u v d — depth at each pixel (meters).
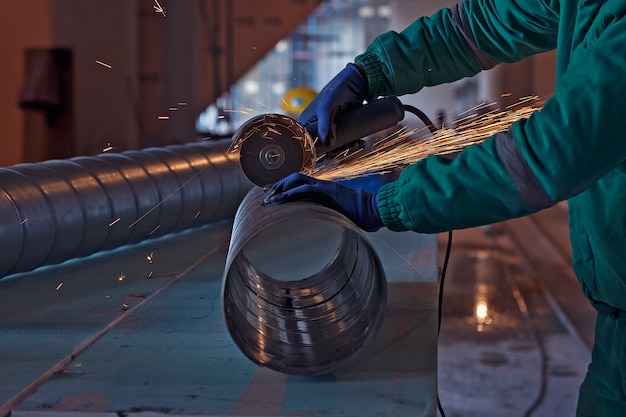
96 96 5.66
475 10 1.48
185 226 2.23
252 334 1.11
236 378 1.10
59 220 1.71
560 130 0.99
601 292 1.33
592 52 1.02
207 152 2.32
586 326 4.41
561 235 7.03
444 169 1.06
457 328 4.45
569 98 1.00
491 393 3.54
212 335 1.29
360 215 1.14
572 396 3.50
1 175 1.67
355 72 1.51
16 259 1.63
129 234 1.97
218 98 6.48
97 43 5.64
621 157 1.01
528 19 1.41
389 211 1.10
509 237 6.78
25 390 1.06
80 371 1.13
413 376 1.10
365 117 1.46
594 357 1.43
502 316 4.66
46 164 1.83
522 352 4.06
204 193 2.21
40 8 5.42
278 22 7.23
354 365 1.14
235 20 7.21
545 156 1.00
